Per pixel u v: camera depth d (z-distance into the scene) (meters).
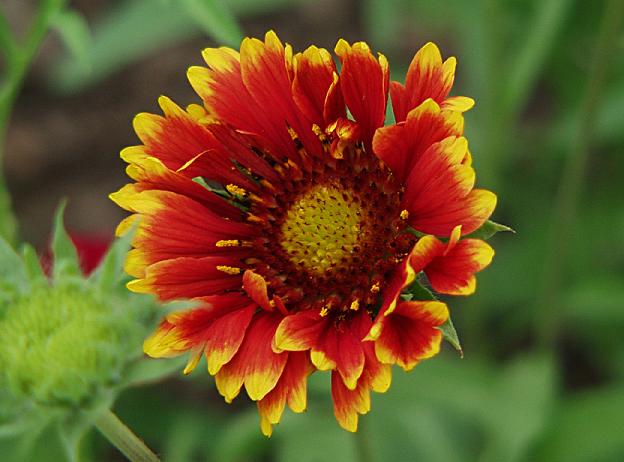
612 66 0.43
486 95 0.41
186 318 0.28
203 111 0.31
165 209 0.30
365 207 0.31
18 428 0.27
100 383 0.27
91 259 0.35
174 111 0.30
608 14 0.36
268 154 0.31
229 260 0.30
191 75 0.30
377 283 0.30
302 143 0.31
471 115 0.43
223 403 0.44
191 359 0.28
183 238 0.30
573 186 0.39
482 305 0.42
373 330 0.27
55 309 0.27
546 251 0.44
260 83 0.30
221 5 0.32
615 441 0.37
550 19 0.39
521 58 0.40
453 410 0.40
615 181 0.44
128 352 0.27
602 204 0.44
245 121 0.30
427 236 0.27
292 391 0.28
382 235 0.30
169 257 0.30
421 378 0.37
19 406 0.27
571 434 0.37
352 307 0.30
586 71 0.44
